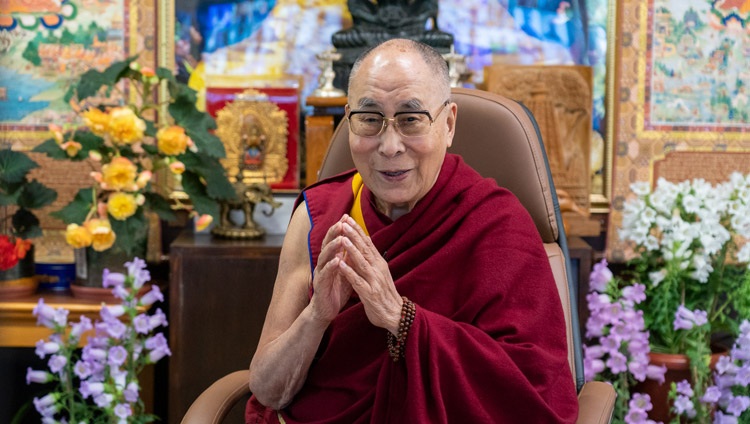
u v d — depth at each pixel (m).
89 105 3.24
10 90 3.22
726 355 2.89
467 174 1.85
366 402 1.69
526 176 1.99
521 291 1.72
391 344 1.61
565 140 3.20
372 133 1.65
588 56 3.31
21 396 3.22
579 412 1.73
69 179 3.23
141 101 3.26
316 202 1.88
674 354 2.83
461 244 1.75
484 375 1.60
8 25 3.21
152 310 3.13
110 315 2.67
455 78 3.09
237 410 2.88
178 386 2.86
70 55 3.23
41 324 2.82
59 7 3.22
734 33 3.32
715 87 3.33
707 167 3.35
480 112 2.04
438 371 1.57
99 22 3.24
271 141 3.23
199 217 2.99
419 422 1.54
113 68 2.91
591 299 2.83
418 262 1.78
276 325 1.81
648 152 3.33
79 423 2.75
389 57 1.65
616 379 2.95
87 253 2.91
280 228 3.20
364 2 3.19
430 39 3.16
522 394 1.60
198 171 2.95
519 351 1.63
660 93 3.32
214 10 3.27
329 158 2.17
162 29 3.25
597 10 3.30
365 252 1.58
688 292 2.95
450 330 1.61
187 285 2.85
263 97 3.22
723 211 2.93
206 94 3.24
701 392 2.78
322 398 1.76
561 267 1.97
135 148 2.93
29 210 3.08
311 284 1.83
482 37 3.30
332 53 3.12
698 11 3.31
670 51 3.32
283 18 3.29
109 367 2.73
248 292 2.86
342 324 1.76
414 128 1.65
